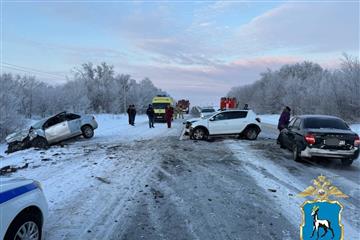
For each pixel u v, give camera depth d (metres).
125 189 7.47
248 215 5.81
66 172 9.30
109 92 69.31
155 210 6.06
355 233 5.05
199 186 7.79
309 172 9.54
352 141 10.33
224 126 17.86
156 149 14.03
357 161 11.62
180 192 7.26
